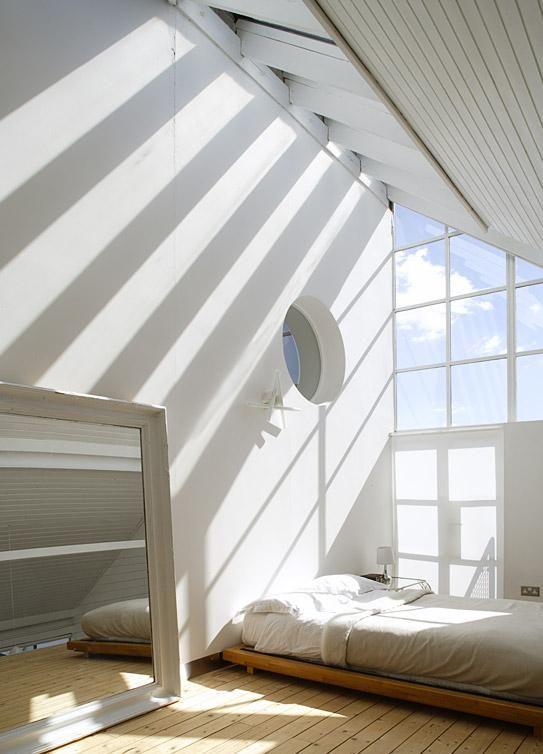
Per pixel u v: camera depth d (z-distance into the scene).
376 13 2.58
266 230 5.47
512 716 3.45
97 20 4.11
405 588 5.88
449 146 3.92
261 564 5.16
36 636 3.41
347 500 6.40
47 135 3.76
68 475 3.70
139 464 4.12
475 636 3.75
